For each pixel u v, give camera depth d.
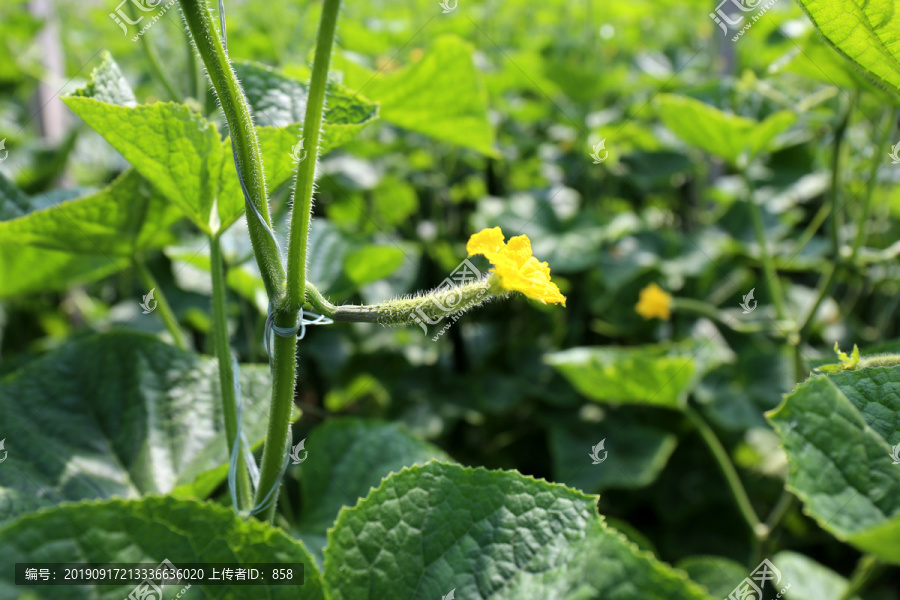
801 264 0.80
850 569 0.69
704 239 0.86
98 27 1.16
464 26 0.97
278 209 0.61
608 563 0.26
